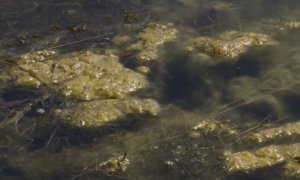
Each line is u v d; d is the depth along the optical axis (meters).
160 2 3.45
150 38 3.25
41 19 3.32
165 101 2.99
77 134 2.87
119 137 2.86
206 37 3.27
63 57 3.16
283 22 3.33
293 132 2.88
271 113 2.95
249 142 2.85
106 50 3.20
